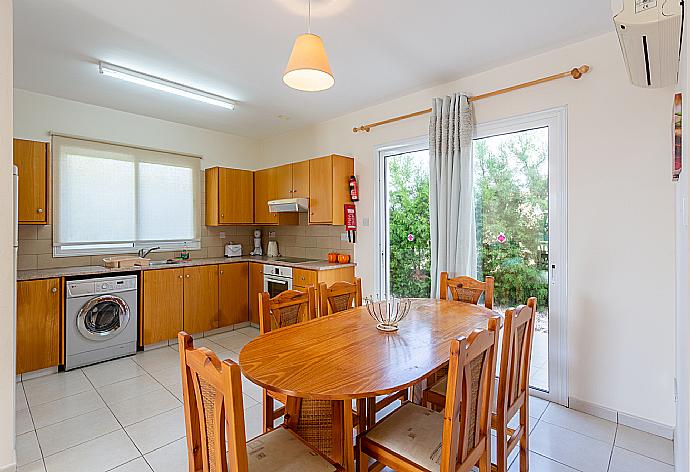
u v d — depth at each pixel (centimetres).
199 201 495
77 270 362
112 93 367
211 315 448
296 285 419
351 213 420
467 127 317
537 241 291
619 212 247
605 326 254
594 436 234
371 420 213
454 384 125
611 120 250
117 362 360
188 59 294
